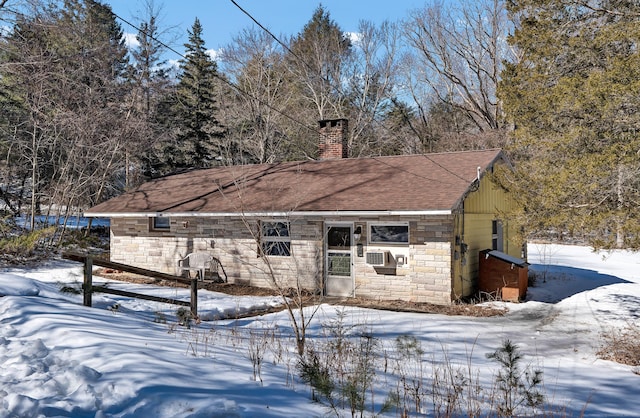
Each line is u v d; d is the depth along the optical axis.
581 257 24.36
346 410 4.29
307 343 7.62
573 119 10.77
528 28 13.09
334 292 13.98
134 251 17.31
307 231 14.27
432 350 8.09
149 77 29.75
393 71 39.81
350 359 6.59
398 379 5.91
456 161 15.34
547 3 12.34
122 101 25.45
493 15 36.38
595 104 9.96
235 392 4.17
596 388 6.45
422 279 12.70
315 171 17.09
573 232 10.48
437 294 12.50
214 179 18.48
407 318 10.75
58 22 19.62
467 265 13.45
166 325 8.23
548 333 9.61
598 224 9.66
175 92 32.00
